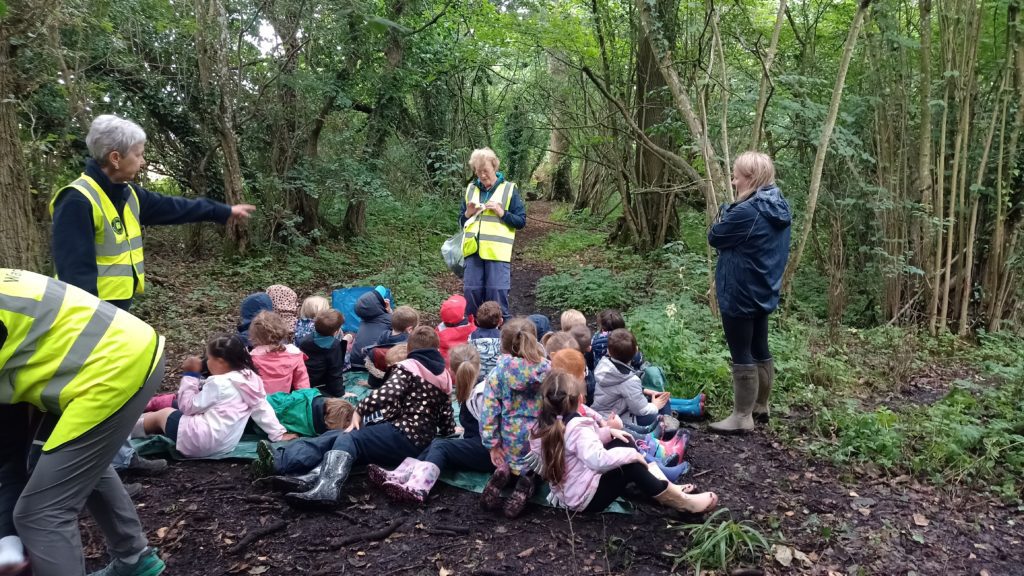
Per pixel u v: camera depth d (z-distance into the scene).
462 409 3.48
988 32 6.63
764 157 3.81
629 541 2.87
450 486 3.29
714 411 4.38
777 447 3.88
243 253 9.48
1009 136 6.23
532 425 3.13
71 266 2.57
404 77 11.23
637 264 10.17
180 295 7.43
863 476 3.54
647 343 5.07
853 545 2.89
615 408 3.74
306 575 2.56
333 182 10.59
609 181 17.00
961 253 6.43
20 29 4.44
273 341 3.89
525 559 2.72
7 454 2.09
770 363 4.11
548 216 19.12
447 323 4.91
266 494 3.12
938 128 6.48
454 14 11.00
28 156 5.15
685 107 6.03
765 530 2.98
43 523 1.90
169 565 2.58
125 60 8.09
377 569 2.62
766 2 8.46
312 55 10.64
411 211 12.29
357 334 5.24
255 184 9.97
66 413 1.90
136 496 3.07
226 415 3.44
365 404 3.37
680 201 11.21
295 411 3.67
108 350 1.93
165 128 9.41
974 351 5.96
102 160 2.69
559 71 13.87
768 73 5.69
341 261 10.30
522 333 3.19
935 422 3.88
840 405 4.36
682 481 3.45
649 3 5.84
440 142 11.76
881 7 6.12
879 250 6.44
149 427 3.54
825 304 7.29
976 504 3.30
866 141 6.88
